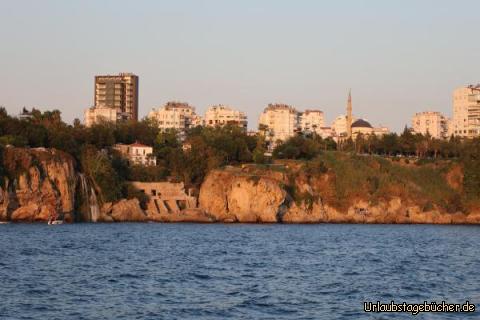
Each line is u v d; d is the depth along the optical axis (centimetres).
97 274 14650
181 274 15012
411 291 13325
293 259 18650
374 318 10562
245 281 14200
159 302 11625
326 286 13688
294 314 10844
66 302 11450
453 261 19000
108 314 10600
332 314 10862
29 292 12244
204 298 12075
